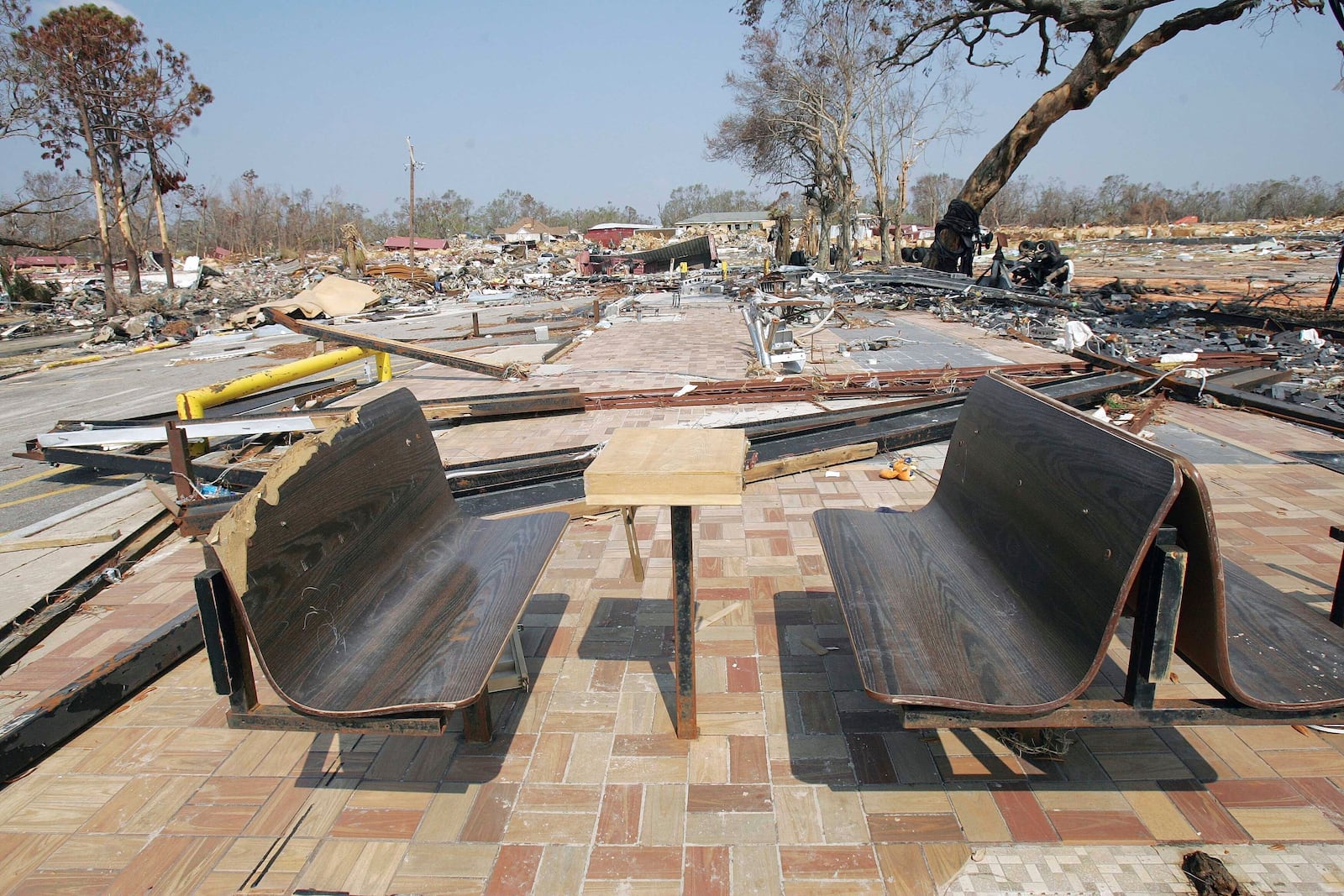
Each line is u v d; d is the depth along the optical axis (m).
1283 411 6.89
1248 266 29.12
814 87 39.06
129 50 31.39
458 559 3.04
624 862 2.15
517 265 50.66
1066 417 2.49
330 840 2.28
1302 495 4.90
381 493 2.81
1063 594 2.22
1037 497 2.52
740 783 2.45
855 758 2.55
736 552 4.30
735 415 7.48
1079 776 2.44
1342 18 13.11
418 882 2.11
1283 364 9.31
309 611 2.25
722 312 19.59
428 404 7.59
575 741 2.69
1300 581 3.66
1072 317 13.59
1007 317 14.36
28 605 3.87
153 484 5.57
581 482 4.92
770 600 3.71
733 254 68.81
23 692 3.22
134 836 2.33
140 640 3.41
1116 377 7.65
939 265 23.75
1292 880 2.02
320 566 2.35
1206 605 1.95
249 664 2.15
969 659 2.21
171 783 2.56
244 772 2.61
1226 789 2.37
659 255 42.38
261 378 7.00
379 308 26.30
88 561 4.44
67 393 12.22
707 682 3.02
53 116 28.72
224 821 2.38
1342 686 2.07
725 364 10.91
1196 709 2.03
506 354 12.60
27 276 33.28
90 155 27.45
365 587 2.58
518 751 2.64
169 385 12.58
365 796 2.46
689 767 2.53
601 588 3.90
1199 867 2.03
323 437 2.49
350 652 2.35
